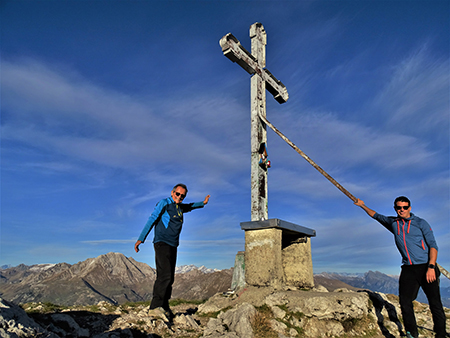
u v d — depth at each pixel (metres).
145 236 4.62
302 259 6.89
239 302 5.63
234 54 7.03
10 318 3.00
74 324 3.91
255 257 6.11
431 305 4.10
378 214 4.89
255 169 7.10
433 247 4.12
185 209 5.41
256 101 7.55
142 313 4.52
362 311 5.26
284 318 4.84
